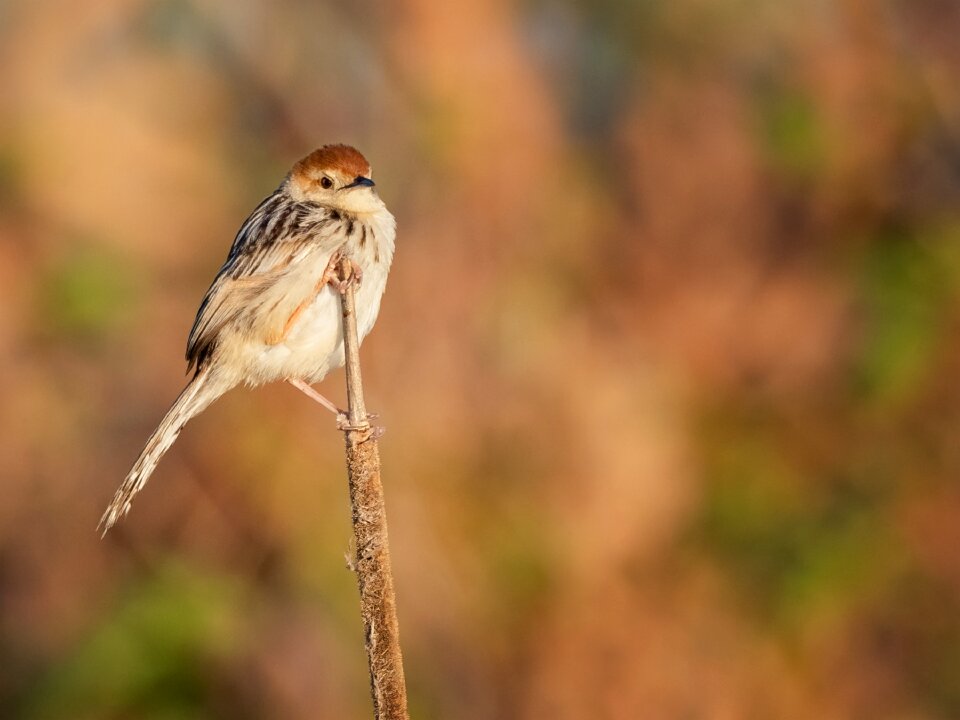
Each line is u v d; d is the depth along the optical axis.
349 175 10.04
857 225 15.15
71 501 14.09
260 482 13.41
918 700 14.00
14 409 14.03
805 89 15.34
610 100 16.31
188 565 13.41
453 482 13.40
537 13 16.61
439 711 13.03
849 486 14.46
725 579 13.87
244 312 9.73
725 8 16.16
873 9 15.60
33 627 13.81
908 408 14.69
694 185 15.10
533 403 13.65
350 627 13.24
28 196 14.12
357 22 15.77
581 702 13.28
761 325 14.74
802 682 13.80
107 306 14.03
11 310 13.98
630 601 13.52
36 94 14.40
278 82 15.71
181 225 14.55
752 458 14.37
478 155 14.77
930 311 14.74
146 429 14.20
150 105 14.77
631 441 13.71
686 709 13.51
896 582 14.27
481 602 13.27
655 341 14.56
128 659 13.21
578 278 14.70
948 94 15.55
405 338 13.64
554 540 13.40
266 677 13.22
